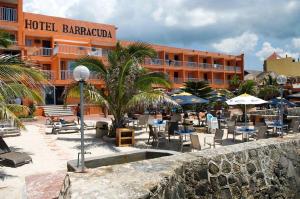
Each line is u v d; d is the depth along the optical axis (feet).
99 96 46.44
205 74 172.55
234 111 92.53
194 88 88.84
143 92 47.09
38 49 108.17
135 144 45.88
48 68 112.47
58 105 99.14
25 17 111.55
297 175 28.71
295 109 85.97
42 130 62.49
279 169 26.94
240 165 23.54
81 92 21.29
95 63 49.19
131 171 17.12
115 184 14.66
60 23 119.65
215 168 21.54
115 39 135.23
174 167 18.13
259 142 27.58
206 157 21.38
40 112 94.12
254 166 24.62
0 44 47.85
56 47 108.17
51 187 25.11
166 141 47.96
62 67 111.55
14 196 23.16
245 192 23.22
